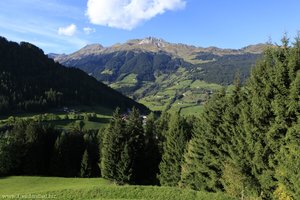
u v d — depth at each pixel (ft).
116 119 242.99
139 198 120.16
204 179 157.89
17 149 303.89
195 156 162.50
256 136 107.65
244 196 117.08
